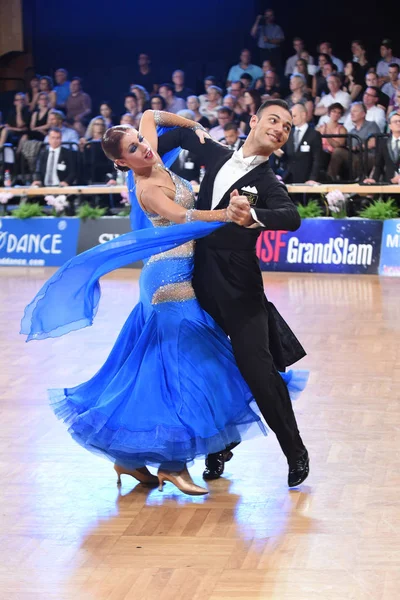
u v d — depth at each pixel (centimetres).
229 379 511
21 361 834
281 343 520
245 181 496
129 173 530
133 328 529
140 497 505
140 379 499
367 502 487
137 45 1933
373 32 1806
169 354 502
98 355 851
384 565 411
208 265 504
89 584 400
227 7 1872
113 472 545
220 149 522
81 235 1534
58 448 589
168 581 400
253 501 494
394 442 585
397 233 1334
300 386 550
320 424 626
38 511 486
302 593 386
